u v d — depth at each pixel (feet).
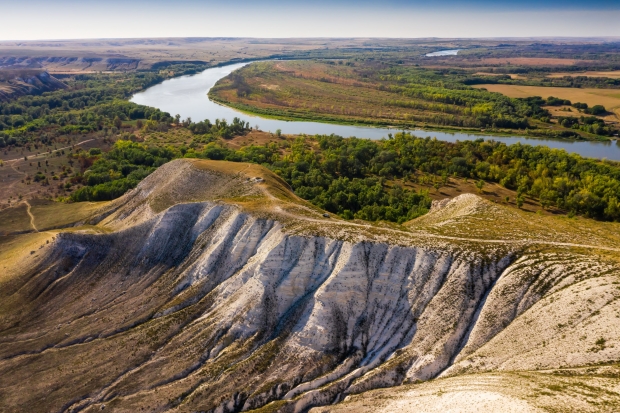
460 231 230.48
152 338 208.03
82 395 184.96
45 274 255.70
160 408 176.14
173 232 266.36
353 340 193.47
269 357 191.52
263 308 207.41
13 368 199.31
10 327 224.53
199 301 225.56
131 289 244.83
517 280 187.83
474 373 159.74
